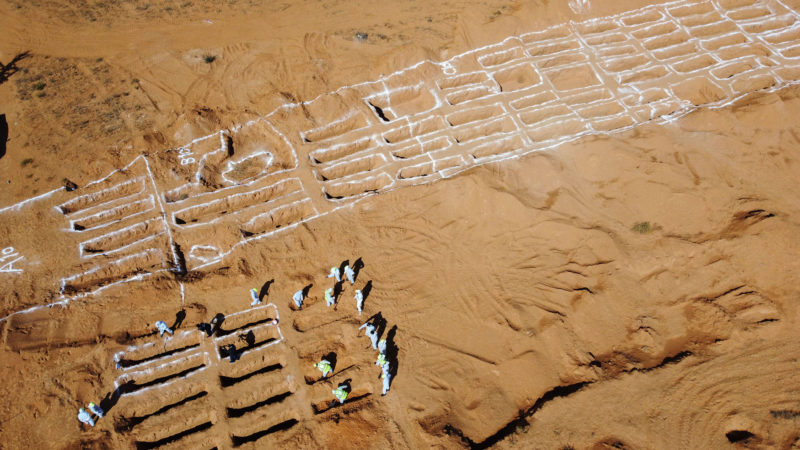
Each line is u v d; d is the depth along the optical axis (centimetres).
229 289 1745
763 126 2147
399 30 2756
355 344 1611
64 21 2742
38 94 2355
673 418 1413
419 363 1571
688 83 2428
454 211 1970
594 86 2430
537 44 2650
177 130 2216
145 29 2730
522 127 2244
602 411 1430
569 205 1959
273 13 2861
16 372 1506
